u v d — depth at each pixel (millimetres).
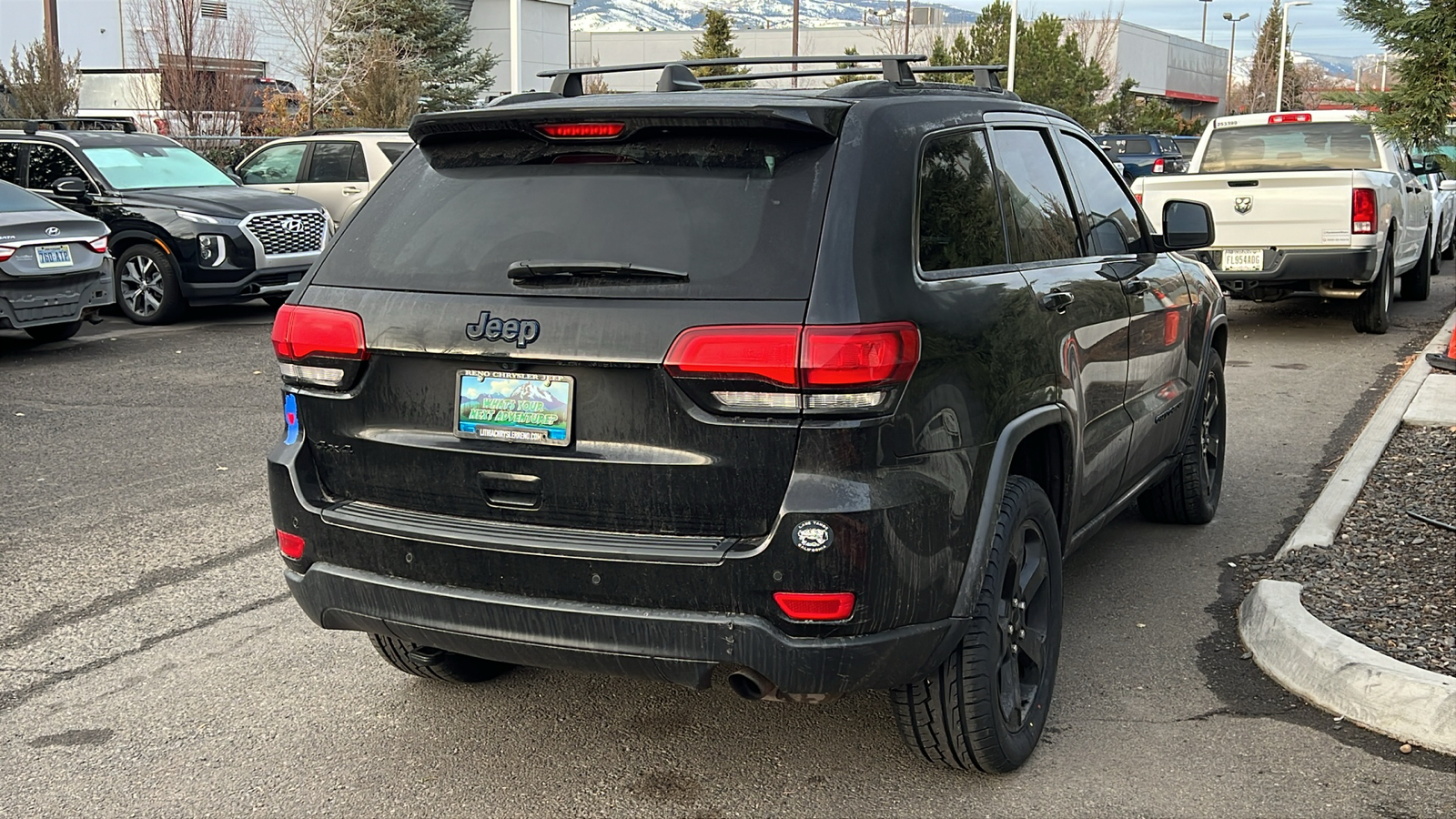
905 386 3078
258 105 30953
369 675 4441
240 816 3496
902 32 60781
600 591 3139
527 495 3262
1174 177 11586
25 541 5957
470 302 3285
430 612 3332
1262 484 6805
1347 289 11758
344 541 3445
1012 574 3594
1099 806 3475
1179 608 4980
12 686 4359
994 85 4484
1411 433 7438
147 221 13117
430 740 3943
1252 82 75250
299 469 3564
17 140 13953
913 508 3076
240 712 4148
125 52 38219
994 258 3705
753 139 3254
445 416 3344
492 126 3463
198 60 27969
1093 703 4125
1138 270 4797
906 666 3186
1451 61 5867
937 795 3561
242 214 13234
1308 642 4180
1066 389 3889
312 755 3848
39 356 11250
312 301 3527
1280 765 3682
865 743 3887
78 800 3586
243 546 5898
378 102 27422
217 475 7172
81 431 8266
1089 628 4773
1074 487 4027
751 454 3020
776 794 3586
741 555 3012
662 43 70625
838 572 2973
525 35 49938
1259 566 5461
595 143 3369
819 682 3047
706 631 3043
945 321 3250
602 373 3135
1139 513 6246
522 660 3303
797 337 2965
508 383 3244
